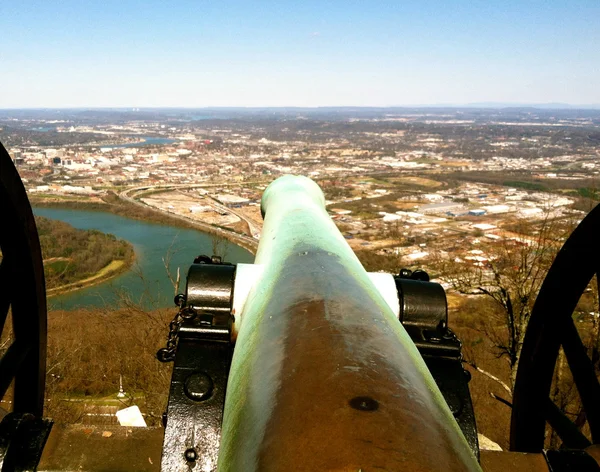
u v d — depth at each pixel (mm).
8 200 1938
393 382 941
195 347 1978
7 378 2074
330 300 1322
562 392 5395
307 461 751
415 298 2172
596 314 5219
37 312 2283
